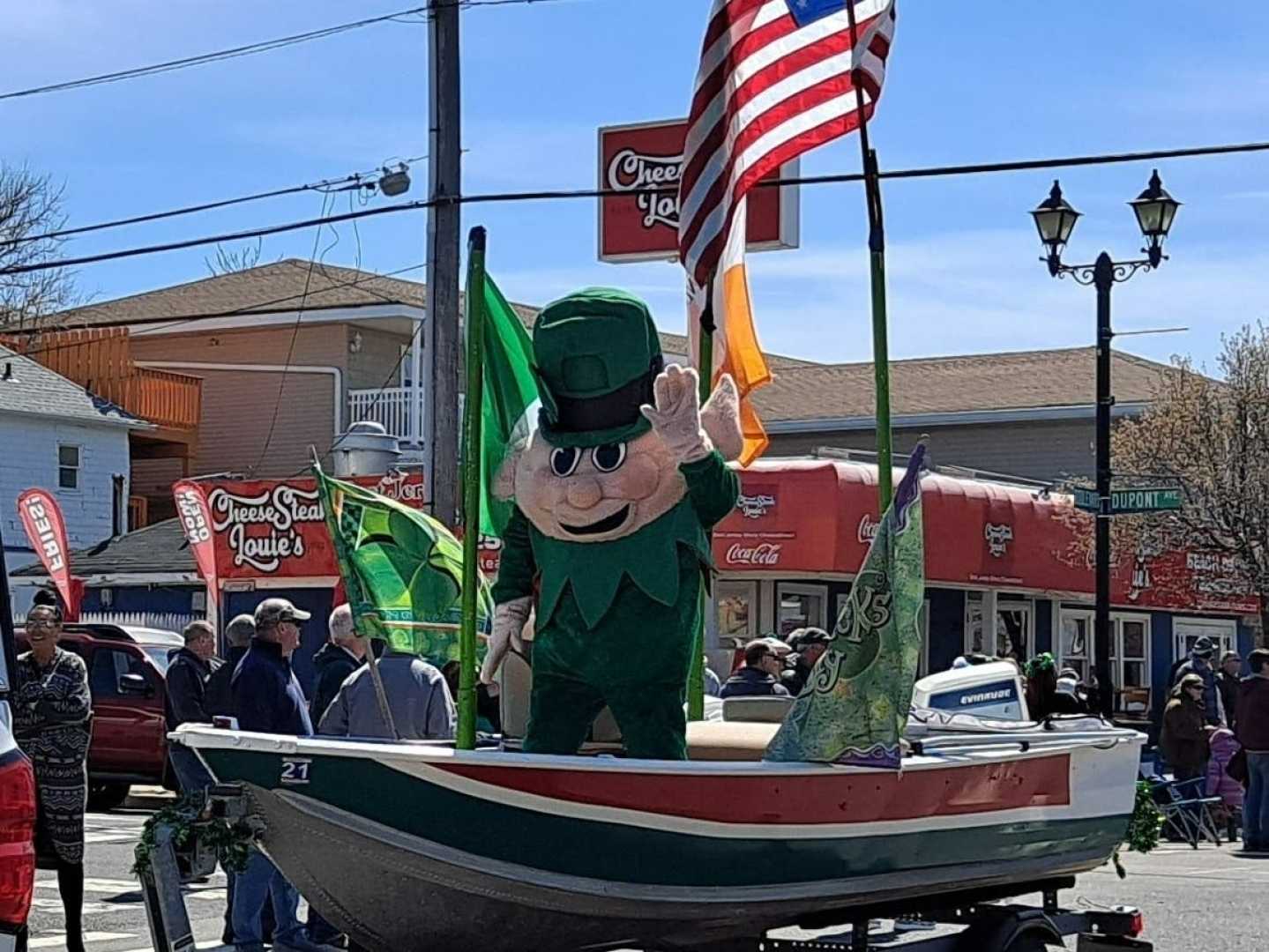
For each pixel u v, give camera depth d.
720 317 8.73
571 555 6.84
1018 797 7.72
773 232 21.84
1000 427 34.72
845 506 21.11
